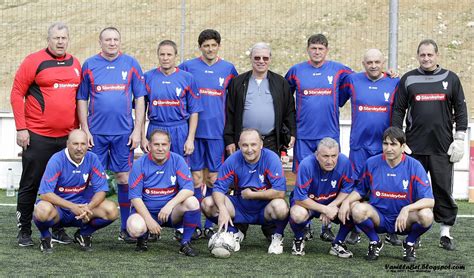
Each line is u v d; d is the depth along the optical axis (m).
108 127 6.50
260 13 18.53
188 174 6.02
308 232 6.77
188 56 17.48
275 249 6.09
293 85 7.00
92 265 5.51
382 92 6.68
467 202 9.64
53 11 18.69
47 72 6.14
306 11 18.84
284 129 6.76
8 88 16.81
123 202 6.62
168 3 19.02
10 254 5.86
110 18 18.72
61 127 6.22
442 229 6.43
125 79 6.51
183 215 6.00
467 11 19.00
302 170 5.96
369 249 5.90
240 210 6.24
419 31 18.31
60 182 5.96
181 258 5.83
